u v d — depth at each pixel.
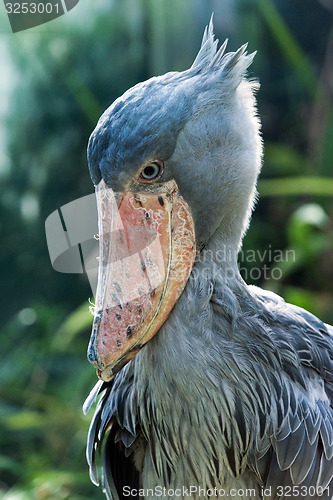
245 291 5.41
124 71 14.66
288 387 5.36
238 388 5.23
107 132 5.14
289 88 15.39
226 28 14.69
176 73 5.35
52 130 15.20
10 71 15.34
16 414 12.52
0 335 15.11
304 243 12.53
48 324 14.34
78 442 11.73
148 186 5.18
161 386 5.29
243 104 5.49
